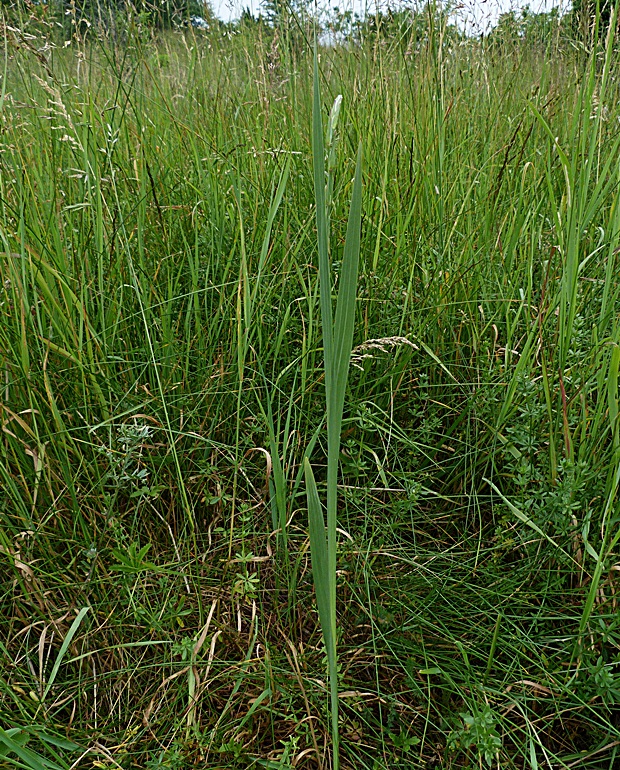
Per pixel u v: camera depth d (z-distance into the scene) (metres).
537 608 1.66
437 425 2.00
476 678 1.51
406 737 1.42
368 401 1.97
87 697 1.54
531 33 3.68
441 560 1.80
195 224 2.23
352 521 1.91
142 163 2.37
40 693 1.50
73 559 1.61
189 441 1.96
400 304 2.23
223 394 1.99
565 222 2.25
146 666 1.52
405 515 1.92
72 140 2.10
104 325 2.02
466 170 2.85
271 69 3.12
